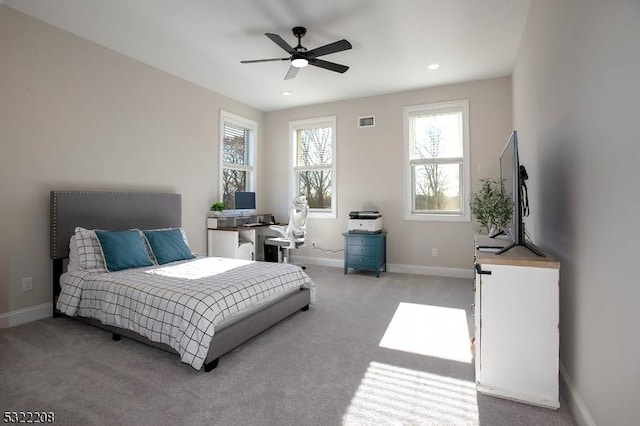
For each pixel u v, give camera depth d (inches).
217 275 113.6
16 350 97.4
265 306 111.0
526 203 99.6
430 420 66.6
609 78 53.4
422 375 84.0
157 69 166.4
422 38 135.9
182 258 145.3
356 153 215.0
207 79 182.1
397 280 183.9
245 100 219.1
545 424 65.2
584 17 63.9
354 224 198.5
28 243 120.9
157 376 83.4
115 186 147.6
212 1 110.7
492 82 180.5
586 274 64.5
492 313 74.0
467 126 185.8
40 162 123.3
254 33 132.0
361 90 199.0
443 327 115.7
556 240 85.7
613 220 52.7
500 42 139.6
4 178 114.7
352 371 86.1
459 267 190.4
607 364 54.9
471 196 185.8
